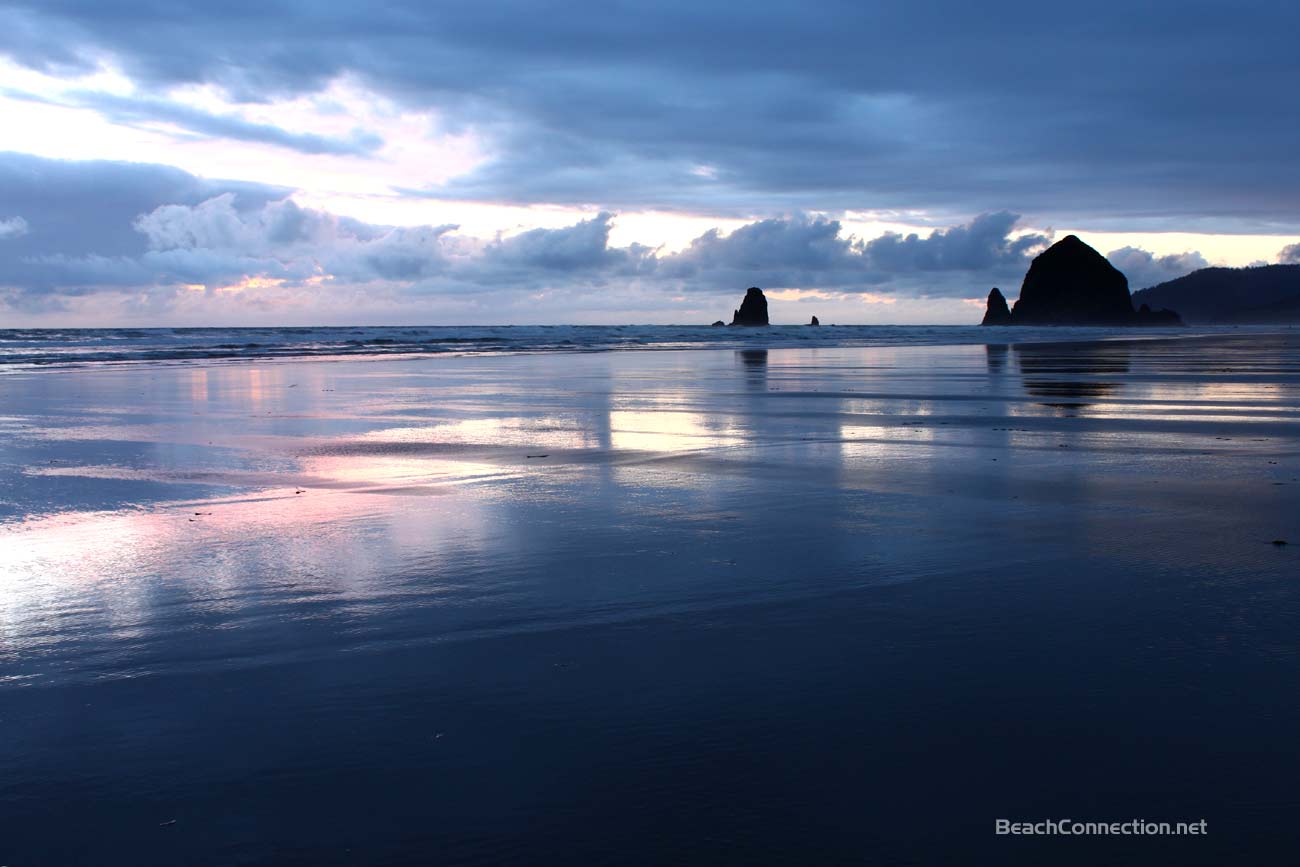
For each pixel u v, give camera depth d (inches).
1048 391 761.6
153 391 799.7
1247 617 185.9
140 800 122.9
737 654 169.9
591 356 1541.6
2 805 121.6
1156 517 280.2
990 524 272.4
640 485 341.1
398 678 160.9
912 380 908.6
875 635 178.5
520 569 228.4
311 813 119.4
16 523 284.4
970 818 116.0
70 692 156.6
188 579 222.2
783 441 459.5
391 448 443.5
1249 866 106.7
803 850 110.3
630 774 127.5
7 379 956.0
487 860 109.4
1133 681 154.8
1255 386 804.6
